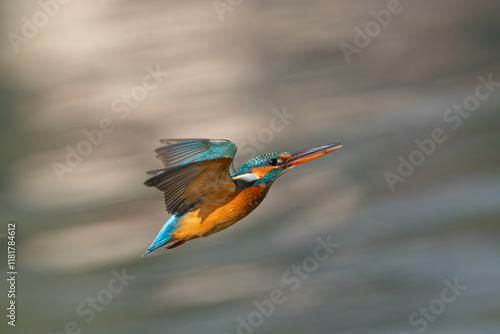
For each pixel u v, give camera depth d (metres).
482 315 11.72
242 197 7.18
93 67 22.25
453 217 14.20
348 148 17.20
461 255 13.20
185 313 12.65
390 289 12.58
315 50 22.14
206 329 12.05
